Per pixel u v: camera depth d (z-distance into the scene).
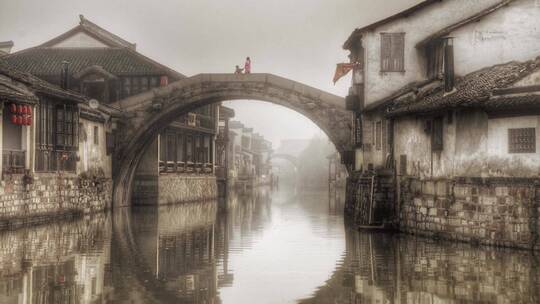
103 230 26.89
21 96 26.77
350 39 34.38
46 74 45.28
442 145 24.30
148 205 43.94
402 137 27.84
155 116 41.09
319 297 13.64
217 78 40.81
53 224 28.77
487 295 13.52
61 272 16.28
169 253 20.38
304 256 19.80
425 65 32.09
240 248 21.78
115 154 40.75
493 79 23.62
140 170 44.50
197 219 33.69
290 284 15.16
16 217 27.17
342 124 39.38
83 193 34.66
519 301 12.91
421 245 22.20
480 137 22.08
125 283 15.06
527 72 20.91
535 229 20.09
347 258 19.23
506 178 21.09
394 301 13.10
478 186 22.05
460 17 31.50
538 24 26.81
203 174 56.06
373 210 28.39
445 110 23.88
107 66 46.00
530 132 20.55
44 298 13.19
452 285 14.70
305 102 39.81
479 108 22.14
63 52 48.28
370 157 33.59
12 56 47.66
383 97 32.28
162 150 46.00
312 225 30.61
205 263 18.42
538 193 20.05
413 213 26.25
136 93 45.94
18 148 28.28
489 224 21.58
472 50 27.00
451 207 23.45
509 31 26.92
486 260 18.36
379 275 16.20
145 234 25.73
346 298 13.48
